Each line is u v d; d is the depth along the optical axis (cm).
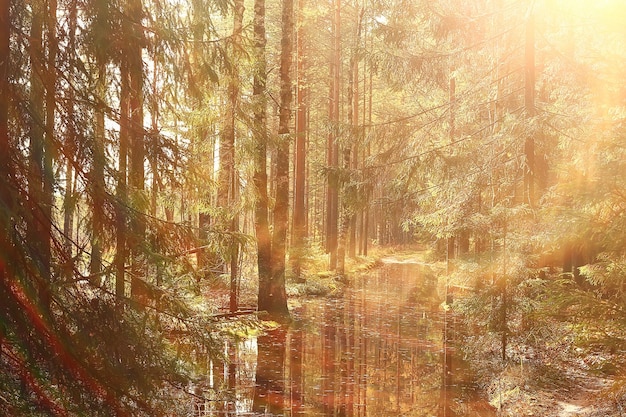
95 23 467
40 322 425
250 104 1341
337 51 3005
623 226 643
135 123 519
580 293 671
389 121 1383
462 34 1410
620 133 719
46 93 470
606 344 634
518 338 1170
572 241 726
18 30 442
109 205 474
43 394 427
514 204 1219
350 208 1393
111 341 452
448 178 1318
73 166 463
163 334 498
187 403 686
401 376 1023
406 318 1712
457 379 1009
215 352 519
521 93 1523
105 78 548
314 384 939
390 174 1354
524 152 1184
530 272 1063
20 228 432
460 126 1738
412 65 1341
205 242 549
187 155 545
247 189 1366
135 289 494
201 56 565
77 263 479
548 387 889
